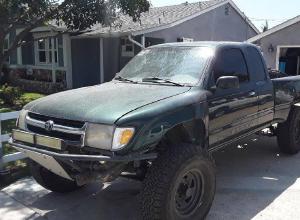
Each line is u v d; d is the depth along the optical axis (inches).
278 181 226.2
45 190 213.5
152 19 756.0
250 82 225.5
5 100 568.7
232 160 267.0
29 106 182.4
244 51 226.8
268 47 688.4
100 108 158.2
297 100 275.1
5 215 183.6
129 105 159.0
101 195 206.8
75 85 748.6
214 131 192.4
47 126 162.7
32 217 181.9
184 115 166.7
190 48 212.1
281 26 665.6
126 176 174.4
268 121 247.1
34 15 504.4
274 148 296.7
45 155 157.0
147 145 150.8
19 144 172.4
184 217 162.6
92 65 768.9
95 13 508.7
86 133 151.6
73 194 208.4
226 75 205.6
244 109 216.7
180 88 185.2
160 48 224.4
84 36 688.4
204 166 166.6
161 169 152.7
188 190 166.4
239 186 217.8
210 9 796.0
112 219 179.5
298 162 263.3
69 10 508.4
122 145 145.5
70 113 159.9
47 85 760.3
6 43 828.0
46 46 779.4
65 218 180.9
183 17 734.5
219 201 197.0
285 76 297.4
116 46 765.3
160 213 150.9
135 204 195.3
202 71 192.9
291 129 269.6
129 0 496.4
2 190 213.9
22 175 236.4
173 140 172.6
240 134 218.5
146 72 210.4
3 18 480.7
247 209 187.9
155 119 153.3
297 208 189.0
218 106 192.7
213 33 820.0
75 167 153.0
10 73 864.3
